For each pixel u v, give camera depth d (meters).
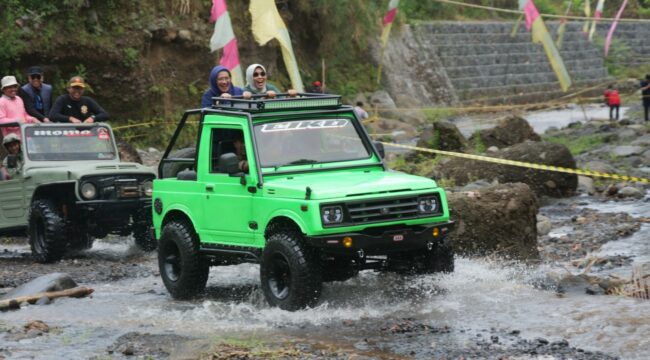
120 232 15.58
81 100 16.59
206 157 11.11
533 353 8.30
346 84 44.28
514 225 12.66
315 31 42.75
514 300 10.28
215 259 11.08
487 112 50.44
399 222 9.96
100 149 16.16
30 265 14.80
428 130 25.86
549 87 56.94
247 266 13.75
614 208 18.53
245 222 10.49
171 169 12.43
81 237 15.60
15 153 15.71
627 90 56.25
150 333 9.55
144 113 30.45
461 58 53.31
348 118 11.48
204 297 11.49
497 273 11.70
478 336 8.93
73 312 10.76
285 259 9.87
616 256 13.39
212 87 13.69
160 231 11.82
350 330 9.31
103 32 29.27
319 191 9.71
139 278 13.33
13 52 26.66
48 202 15.03
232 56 17.03
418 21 53.06
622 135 28.25
